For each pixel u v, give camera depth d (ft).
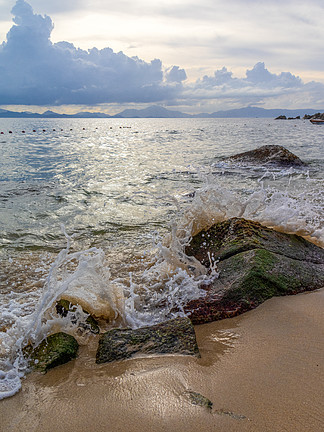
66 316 9.43
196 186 28.86
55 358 7.79
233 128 146.51
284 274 11.02
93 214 21.08
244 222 13.88
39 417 6.21
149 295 11.28
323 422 5.76
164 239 14.65
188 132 124.06
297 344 8.05
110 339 8.45
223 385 6.76
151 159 47.14
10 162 45.16
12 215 20.92
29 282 12.55
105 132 137.18
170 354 7.89
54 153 56.54
